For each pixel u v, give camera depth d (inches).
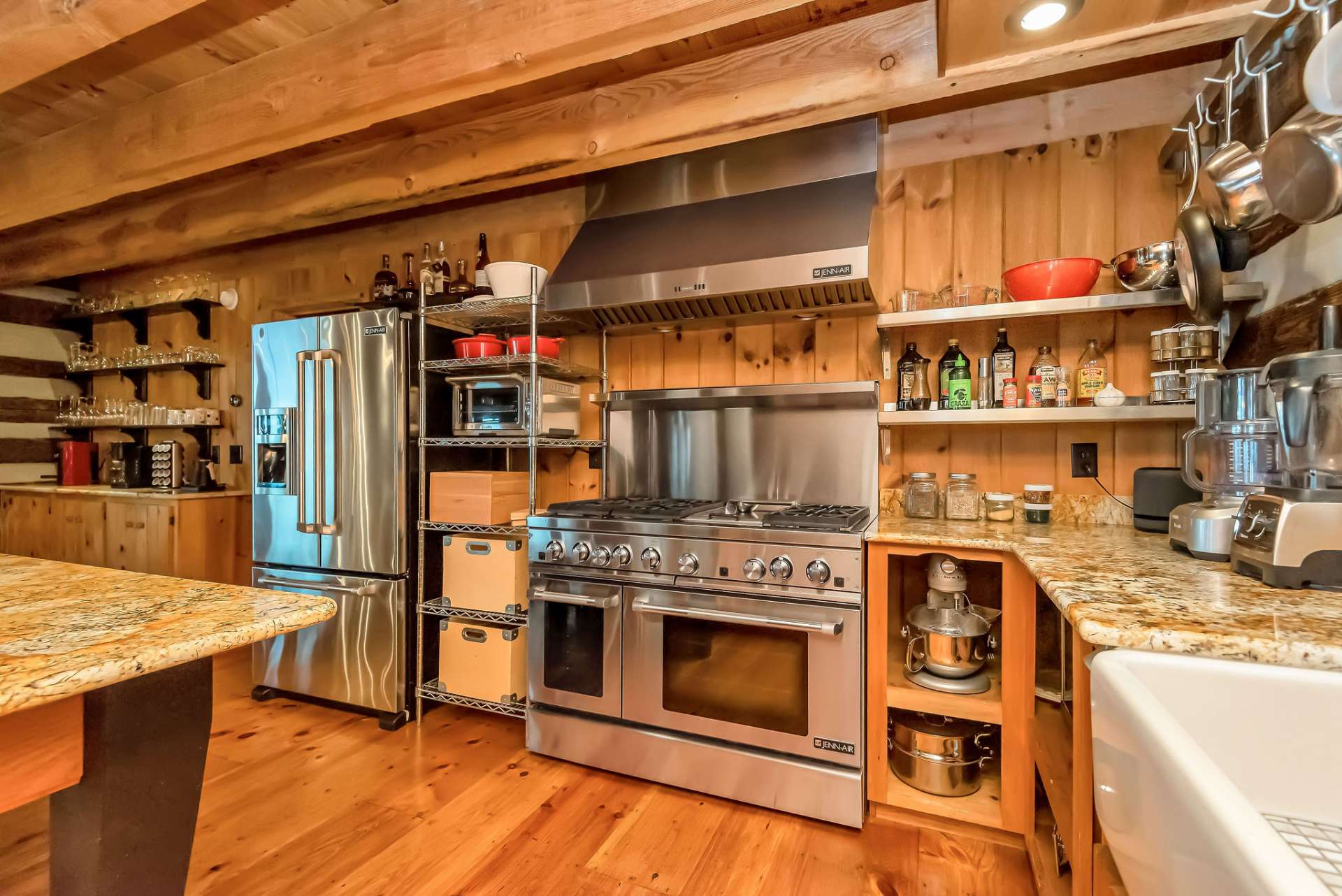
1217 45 73.1
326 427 99.9
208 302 144.2
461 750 87.5
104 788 32.7
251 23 72.1
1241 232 58.1
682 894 59.4
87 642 31.7
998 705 66.3
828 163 85.9
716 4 55.1
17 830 67.2
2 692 25.2
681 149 78.1
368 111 72.5
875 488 89.1
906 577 88.0
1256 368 52.5
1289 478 48.4
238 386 145.6
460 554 94.0
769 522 72.9
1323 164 42.3
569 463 109.0
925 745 71.2
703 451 98.9
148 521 135.0
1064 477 82.0
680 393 93.0
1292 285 59.0
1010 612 65.4
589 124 80.7
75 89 84.7
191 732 36.7
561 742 83.2
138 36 73.5
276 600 40.8
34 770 30.4
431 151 91.3
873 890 59.9
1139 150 79.6
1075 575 46.4
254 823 70.0
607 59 63.6
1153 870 20.7
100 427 160.6
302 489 101.6
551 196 114.1
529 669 85.5
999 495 79.4
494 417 96.8
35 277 132.9
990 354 84.7
